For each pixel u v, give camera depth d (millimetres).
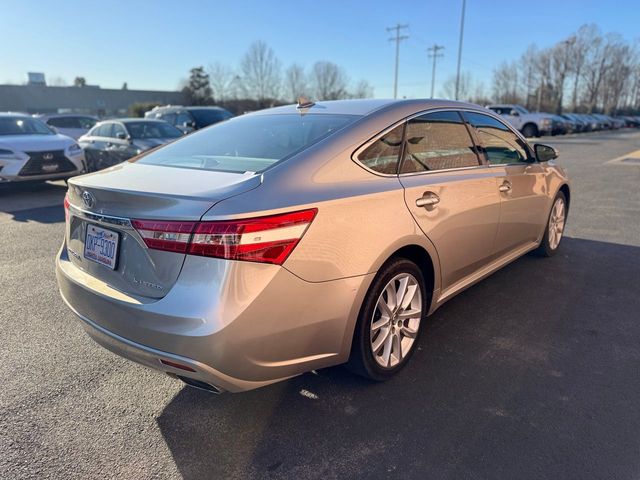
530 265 4848
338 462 2225
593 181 10539
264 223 2068
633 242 5652
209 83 59906
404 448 2297
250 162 2615
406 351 2941
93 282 2441
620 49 72750
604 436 2344
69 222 2742
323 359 2416
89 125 19172
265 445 2346
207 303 2008
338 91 57250
